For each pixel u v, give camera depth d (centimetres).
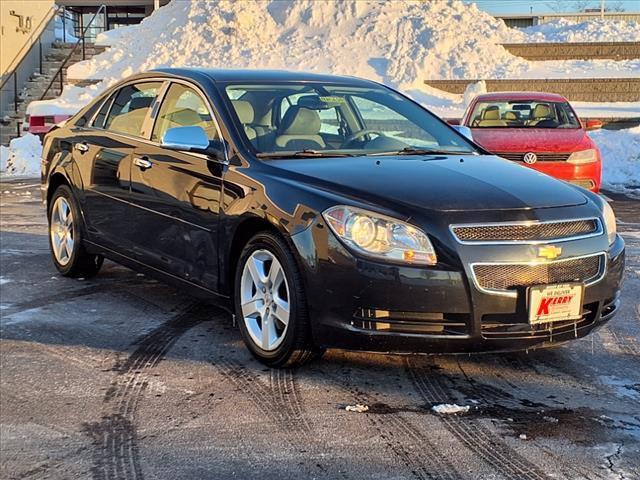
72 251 633
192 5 2372
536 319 388
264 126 489
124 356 458
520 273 386
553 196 420
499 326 388
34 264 706
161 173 514
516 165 487
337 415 374
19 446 342
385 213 387
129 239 555
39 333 501
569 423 366
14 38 2081
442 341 381
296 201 409
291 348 413
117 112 604
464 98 1858
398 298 378
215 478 312
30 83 2127
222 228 456
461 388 410
